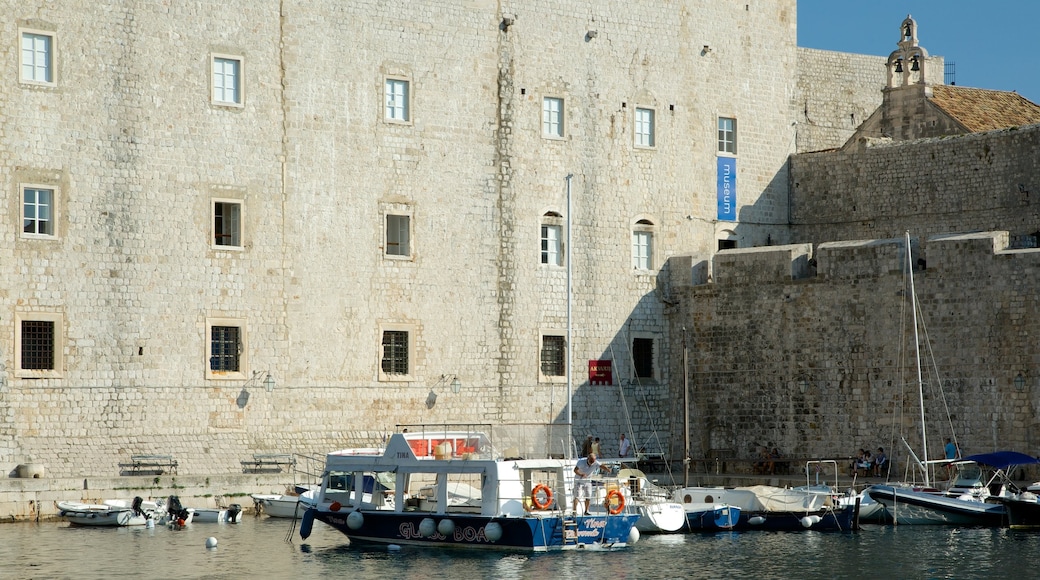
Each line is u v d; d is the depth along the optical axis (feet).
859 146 225.56
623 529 158.30
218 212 191.11
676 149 224.53
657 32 223.71
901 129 238.48
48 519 172.76
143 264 184.65
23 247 177.27
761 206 231.30
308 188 196.34
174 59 187.62
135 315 183.93
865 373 200.03
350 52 199.93
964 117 233.96
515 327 210.59
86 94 181.78
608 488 159.63
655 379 221.46
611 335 217.77
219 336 190.39
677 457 218.38
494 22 210.59
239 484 183.11
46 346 178.81
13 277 176.55
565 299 214.90
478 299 208.03
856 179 225.56
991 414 189.67
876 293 199.31
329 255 197.47
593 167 217.56
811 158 231.30
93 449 179.73
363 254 199.82
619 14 220.84
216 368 189.98
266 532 168.86
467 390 206.49
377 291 200.64
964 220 213.25
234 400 189.88
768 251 209.77
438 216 205.46
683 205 224.74
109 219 182.70
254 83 193.16
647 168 222.07
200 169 189.06
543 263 213.66
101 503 173.88
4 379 175.22
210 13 190.39
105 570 140.26
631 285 219.61
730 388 213.05
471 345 207.31
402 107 203.92
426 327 204.03
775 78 234.58
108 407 181.57
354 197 199.52
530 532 151.12
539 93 213.66
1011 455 177.27
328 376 196.54
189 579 135.74
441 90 206.18
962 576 138.10
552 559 148.77
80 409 179.83
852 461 199.41
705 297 216.54
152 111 185.98
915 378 195.52
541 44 214.07
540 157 213.46
